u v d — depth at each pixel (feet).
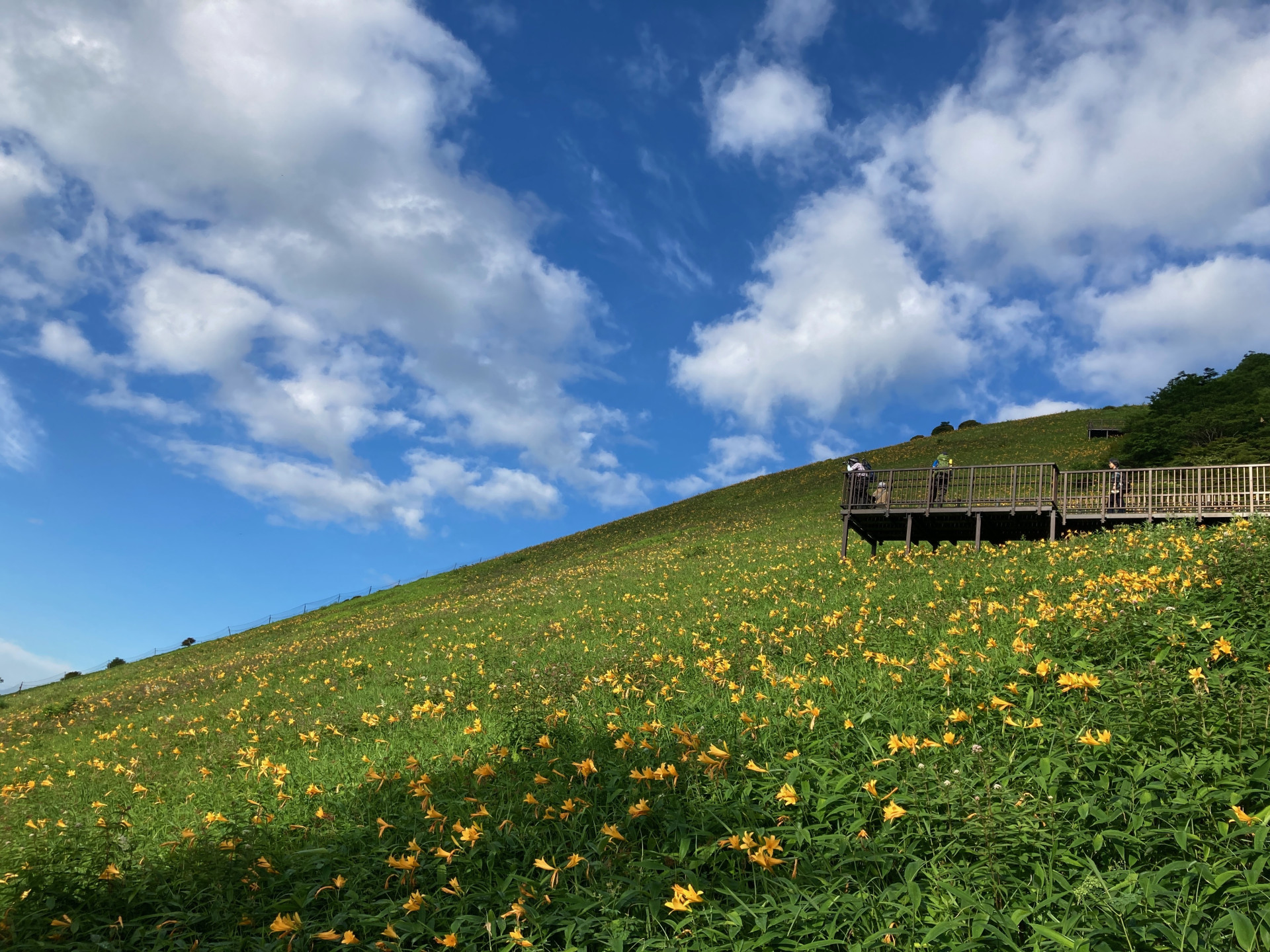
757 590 67.10
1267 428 128.57
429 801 25.34
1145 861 16.74
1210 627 27.84
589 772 24.13
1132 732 21.24
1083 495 71.51
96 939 18.95
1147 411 176.35
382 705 47.19
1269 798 17.70
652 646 50.96
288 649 102.42
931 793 19.67
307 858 22.97
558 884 19.29
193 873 22.48
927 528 78.79
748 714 29.55
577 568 126.31
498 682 49.08
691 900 16.44
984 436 214.07
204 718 60.70
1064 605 35.96
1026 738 22.94
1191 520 65.05
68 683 151.33
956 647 34.12
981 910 15.49
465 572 184.96
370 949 17.72
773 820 20.67
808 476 201.26
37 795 42.68
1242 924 13.58
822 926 16.25
